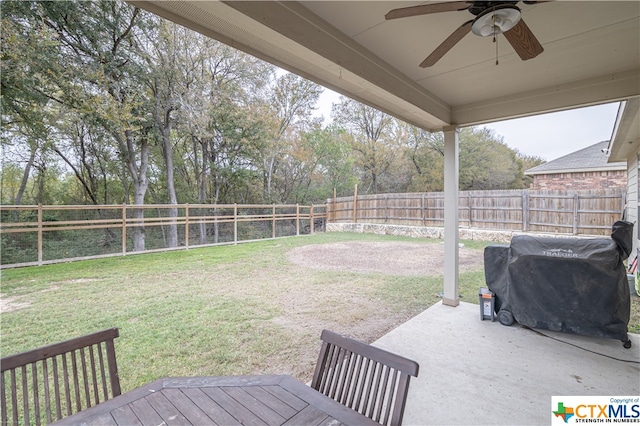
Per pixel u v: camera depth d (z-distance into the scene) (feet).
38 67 23.80
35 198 35.83
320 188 57.62
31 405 7.32
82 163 37.65
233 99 41.22
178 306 13.85
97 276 19.57
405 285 17.21
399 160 59.21
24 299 14.92
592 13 6.57
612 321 9.31
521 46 6.39
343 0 6.26
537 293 10.27
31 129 28.04
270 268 21.76
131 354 9.48
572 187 36.96
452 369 8.22
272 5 5.91
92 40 27.94
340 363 4.54
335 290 16.34
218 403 3.83
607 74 9.57
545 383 7.55
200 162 46.60
